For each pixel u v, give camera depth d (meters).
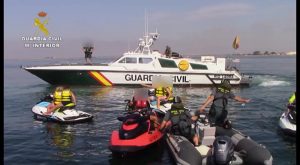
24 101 19.14
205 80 24.94
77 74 24.22
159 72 24.31
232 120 13.41
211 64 24.98
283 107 16.41
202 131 9.30
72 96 13.55
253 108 16.19
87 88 23.66
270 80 30.27
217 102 9.69
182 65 24.42
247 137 8.88
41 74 24.31
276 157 8.89
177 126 9.28
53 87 25.17
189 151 7.96
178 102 9.44
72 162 8.67
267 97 19.97
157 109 13.27
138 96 11.73
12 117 14.30
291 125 10.83
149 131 9.65
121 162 8.60
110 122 13.08
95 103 17.77
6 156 9.15
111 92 21.80
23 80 35.25
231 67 25.77
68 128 12.11
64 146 10.00
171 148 8.85
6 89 25.17
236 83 25.31
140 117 9.67
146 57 24.39
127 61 24.45
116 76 24.31
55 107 13.21
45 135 11.23
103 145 10.04
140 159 8.77
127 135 9.05
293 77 33.19
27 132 11.64
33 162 8.73
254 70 49.41
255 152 7.82
